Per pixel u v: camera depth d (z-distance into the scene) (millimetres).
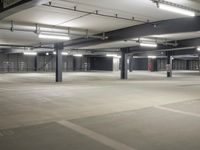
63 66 41000
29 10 8047
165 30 9695
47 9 7918
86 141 4535
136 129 5324
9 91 11852
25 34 13812
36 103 8516
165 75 28656
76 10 7996
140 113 6945
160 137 4773
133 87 14078
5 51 28453
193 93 11430
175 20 9383
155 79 21609
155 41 16359
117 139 4656
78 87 13938
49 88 13305
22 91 11875
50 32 11883
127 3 7230
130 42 17688
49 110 7309
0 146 4254
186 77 24984
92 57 44594
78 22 10133
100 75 27766
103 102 8766
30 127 5441
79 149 4133
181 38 15688
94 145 4328
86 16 8969
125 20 9711
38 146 4266
